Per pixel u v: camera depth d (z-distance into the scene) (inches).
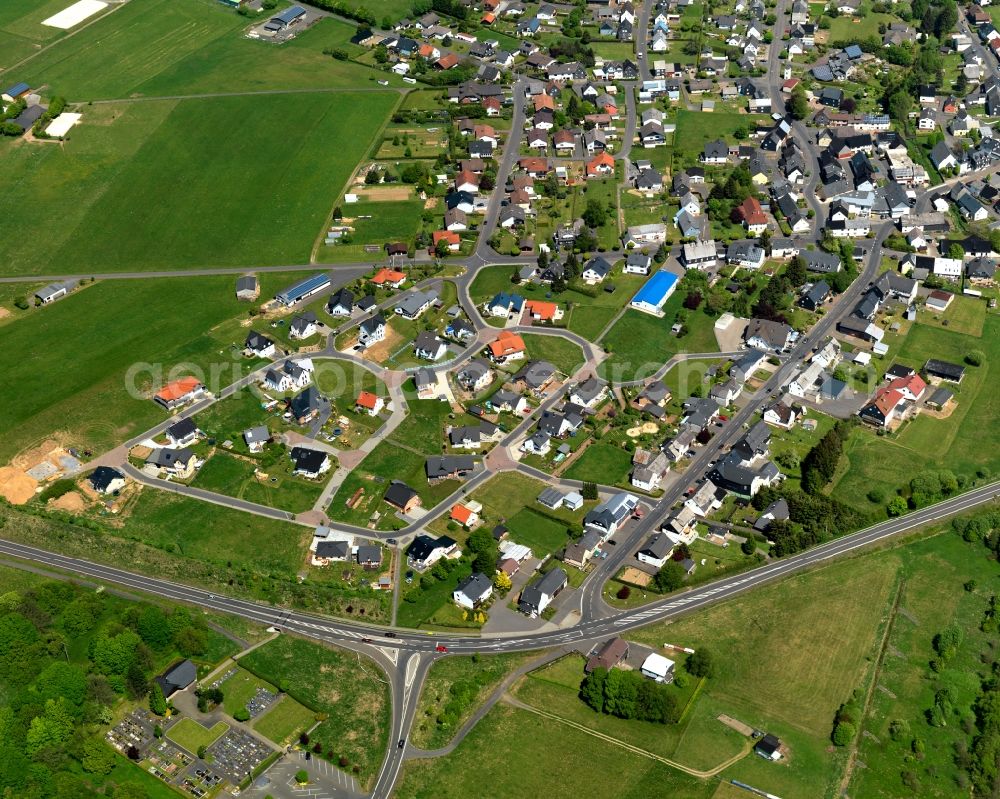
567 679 7401.6
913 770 6806.1
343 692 7357.3
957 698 7239.2
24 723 7057.1
